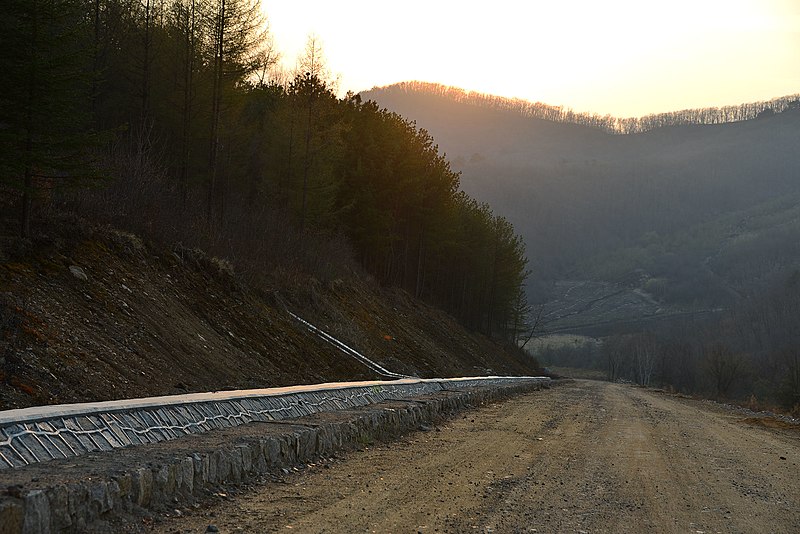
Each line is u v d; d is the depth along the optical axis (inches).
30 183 612.4
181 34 1325.0
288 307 1148.5
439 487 352.5
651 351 5664.4
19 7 581.9
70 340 522.9
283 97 1857.8
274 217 1411.2
